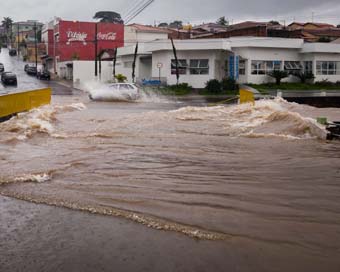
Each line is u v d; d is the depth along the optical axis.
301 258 4.72
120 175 8.45
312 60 48.38
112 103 31.34
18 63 94.00
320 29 75.31
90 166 9.24
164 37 74.56
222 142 12.67
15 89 49.41
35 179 8.07
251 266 4.55
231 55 46.62
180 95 41.94
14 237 5.37
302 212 6.20
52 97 38.50
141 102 33.03
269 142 12.62
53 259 4.78
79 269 4.55
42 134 14.30
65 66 67.50
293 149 11.41
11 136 13.66
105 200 6.77
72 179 8.10
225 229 5.54
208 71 46.03
